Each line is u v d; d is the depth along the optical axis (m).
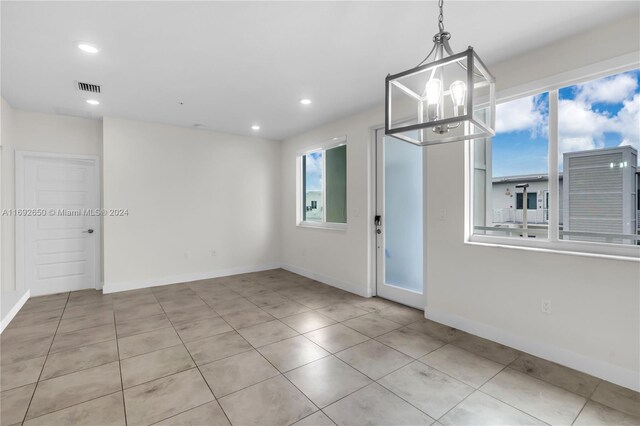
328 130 4.87
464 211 3.08
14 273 4.16
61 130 4.42
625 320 2.15
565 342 2.42
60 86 3.34
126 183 4.62
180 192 5.08
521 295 2.66
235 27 2.29
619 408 1.93
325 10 2.10
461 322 3.10
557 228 2.56
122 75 3.08
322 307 3.83
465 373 2.32
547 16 2.14
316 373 2.34
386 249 4.16
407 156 3.84
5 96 3.64
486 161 3.05
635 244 2.25
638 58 2.10
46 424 1.81
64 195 4.52
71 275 4.58
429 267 3.39
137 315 3.57
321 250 5.09
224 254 5.52
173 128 5.00
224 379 2.27
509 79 2.74
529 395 2.06
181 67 2.92
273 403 2.00
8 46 2.52
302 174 5.80
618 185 2.31
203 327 3.22
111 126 4.51
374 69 2.98
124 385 2.20
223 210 5.50
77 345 2.82
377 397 2.05
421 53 2.68
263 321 3.38
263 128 5.18
